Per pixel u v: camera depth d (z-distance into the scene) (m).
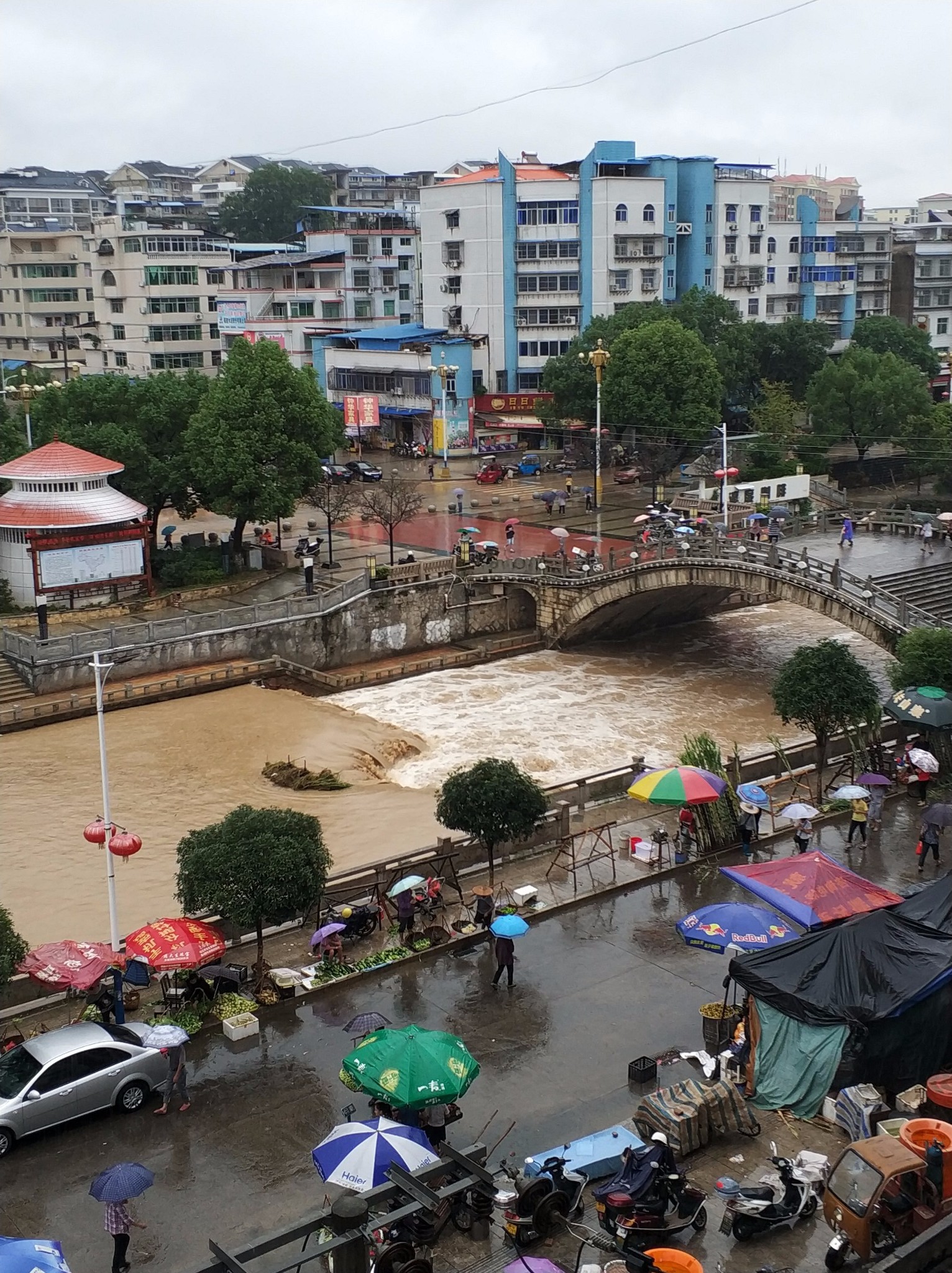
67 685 55.00
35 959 25.56
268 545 73.56
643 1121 22.08
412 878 30.25
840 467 99.12
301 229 148.25
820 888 26.55
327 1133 22.91
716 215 120.69
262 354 68.62
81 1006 27.42
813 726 39.69
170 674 57.47
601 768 48.72
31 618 59.81
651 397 88.19
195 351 130.62
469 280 112.00
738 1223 19.47
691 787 33.00
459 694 58.78
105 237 129.12
